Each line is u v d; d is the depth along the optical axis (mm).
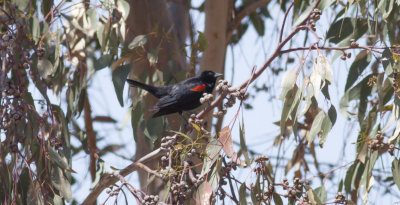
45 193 8867
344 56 8469
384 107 10016
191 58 11656
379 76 9164
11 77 9719
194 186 8492
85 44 11461
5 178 8750
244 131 8117
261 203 8156
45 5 10742
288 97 8766
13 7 9844
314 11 8820
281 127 8789
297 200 8523
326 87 8617
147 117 11953
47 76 9664
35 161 9141
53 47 11414
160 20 12297
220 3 12828
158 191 10797
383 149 9086
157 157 10125
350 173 10156
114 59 11250
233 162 8039
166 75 11711
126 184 8273
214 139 7941
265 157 8195
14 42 9195
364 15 10219
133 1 12195
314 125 8906
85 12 10891
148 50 11492
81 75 10875
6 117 8305
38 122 8930
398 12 9891
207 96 8117
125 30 11609
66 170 9477
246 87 8031
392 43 9820
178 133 7828
